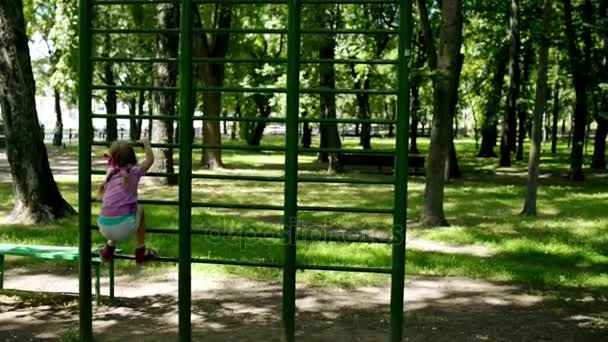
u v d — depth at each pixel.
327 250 9.85
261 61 5.45
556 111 41.34
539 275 8.64
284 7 22.47
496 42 29.47
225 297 7.61
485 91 33.06
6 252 7.21
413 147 34.97
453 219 13.69
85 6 5.62
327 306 7.29
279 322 6.65
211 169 25.02
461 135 76.38
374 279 8.44
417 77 12.98
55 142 38.47
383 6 22.20
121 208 5.49
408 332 6.41
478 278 8.70
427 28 15.12
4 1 11.46
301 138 40.41
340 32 5.33
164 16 19.09
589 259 9.88
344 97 36.59
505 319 6.89
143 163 5.61
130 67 30.81
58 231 10.85
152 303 7.20
